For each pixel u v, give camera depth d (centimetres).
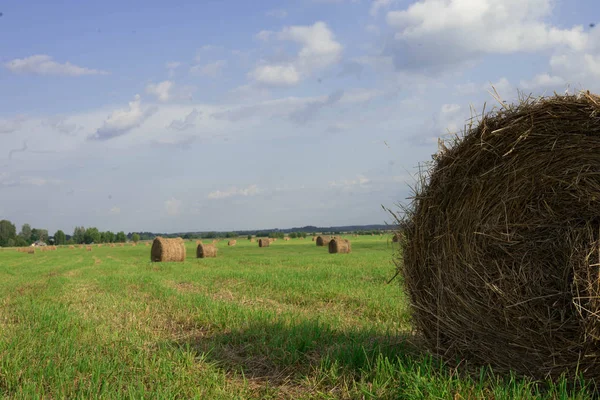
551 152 523
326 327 757
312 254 3722
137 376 547
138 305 1103
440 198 597
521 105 541
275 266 2314
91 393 485
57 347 676
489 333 546
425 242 613
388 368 527
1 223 14212
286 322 834
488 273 546
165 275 1959
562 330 496
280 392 518
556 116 519
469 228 564
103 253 5497
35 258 4556
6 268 2959
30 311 1039
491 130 556
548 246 516
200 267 2442
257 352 660
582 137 507
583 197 498
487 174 555
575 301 489
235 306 992
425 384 477
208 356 643
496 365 544
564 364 496
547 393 476
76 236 15875
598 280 470
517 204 536
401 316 894
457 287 573
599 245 478
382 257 2839
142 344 707
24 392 491
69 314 971
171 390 501
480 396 461
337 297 1155
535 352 513
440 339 595
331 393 494
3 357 609
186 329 848
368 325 812
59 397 487
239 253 4206
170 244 3203
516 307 523
